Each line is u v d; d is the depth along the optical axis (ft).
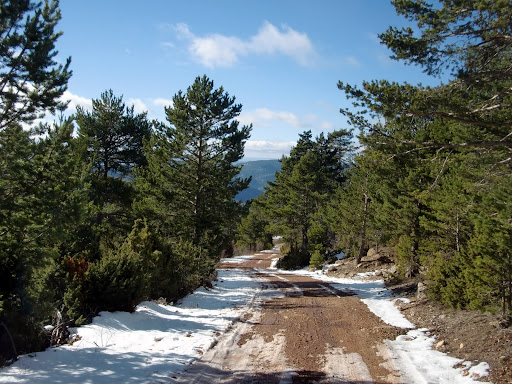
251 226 219.20
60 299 31.53
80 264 34.78
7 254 23.07
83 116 72.28
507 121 27.02
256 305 48.47
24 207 22.04
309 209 137.80
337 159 160.56
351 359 25.68
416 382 21.18
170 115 71.10
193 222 69.31
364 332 33.30
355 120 30.83
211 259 67.92
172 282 51.03
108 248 44.52
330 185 155.94
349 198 102.68
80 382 19.69
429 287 39.42
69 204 23.81
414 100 26.11
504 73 25.54
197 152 71.51
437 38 27.22
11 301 23.35
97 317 32.50
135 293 36.68
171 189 70.28
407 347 28.40
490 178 29.04
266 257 176.86
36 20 26.71
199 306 48.32
